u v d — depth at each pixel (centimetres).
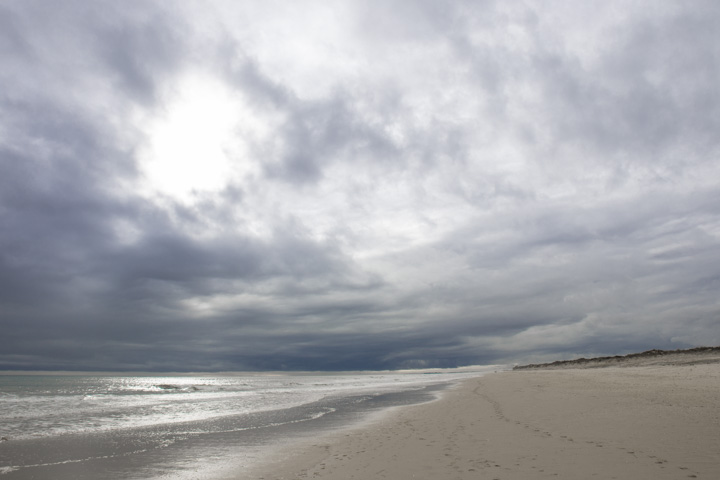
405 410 2158
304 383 6919
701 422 1236
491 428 1341
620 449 928
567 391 2508
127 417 2228
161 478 959
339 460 1030
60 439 1516
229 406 2800
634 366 5881
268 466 1026
